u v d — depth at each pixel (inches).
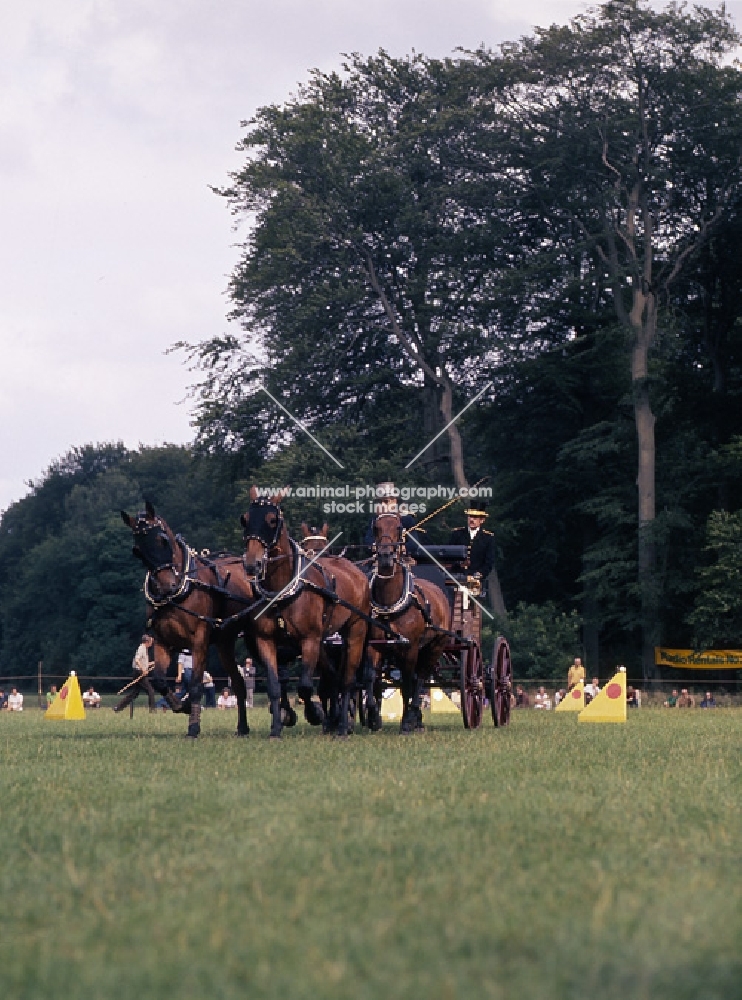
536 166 2055.9
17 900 266.5
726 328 2281.0
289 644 703.7
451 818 369.4
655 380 2073.1
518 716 1149.7
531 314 2204.7
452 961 217.9
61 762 550.6
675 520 2068.2
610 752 607.5
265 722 997.8
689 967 213.5
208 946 226.5
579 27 2030.0
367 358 2190.0
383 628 697.6
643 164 2085.4
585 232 2114.9
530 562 2420.0
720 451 2171.5
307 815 375.2
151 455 4653.1
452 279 2096.5
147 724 1001.5
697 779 483.8
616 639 2450.8
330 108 2132.1
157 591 671.1
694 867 300.0
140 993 200.4
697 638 1962.4
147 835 343.9
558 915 249.1
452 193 2108.8
